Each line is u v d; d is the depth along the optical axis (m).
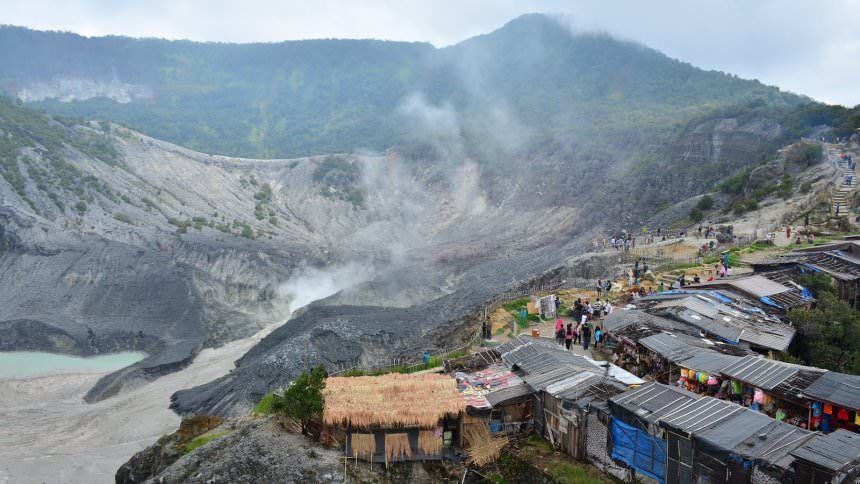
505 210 145.88
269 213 153.38
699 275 50.16
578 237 109.88
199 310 84.69
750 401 23.64
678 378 27.09
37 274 90.25
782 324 32.88
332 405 25.19
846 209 65.19
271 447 25.86
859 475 15.73
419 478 23.88
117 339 76.06
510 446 24.66
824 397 20.94
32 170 117.19
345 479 23.58
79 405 57.97
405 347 52.84
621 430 21.47
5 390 60.41
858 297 40.25
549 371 26.88
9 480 40.78
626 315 34.31
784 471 16.64
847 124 102.44
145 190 135.88
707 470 18.48
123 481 36.12
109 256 94.00
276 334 67.94
